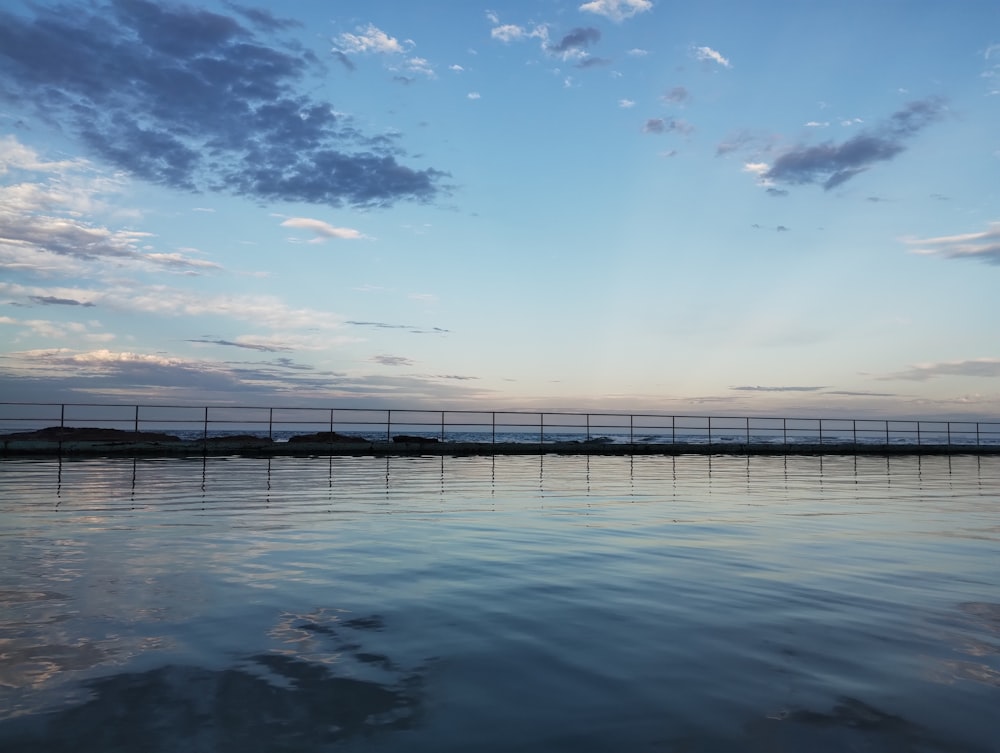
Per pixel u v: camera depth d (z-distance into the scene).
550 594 3.31
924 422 23.69
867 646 2.55
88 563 3.89
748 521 6.02
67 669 2.22
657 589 3.43
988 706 2.01
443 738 1.76
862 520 6.15
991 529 5.63
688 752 1.70
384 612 2.96
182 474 10.50
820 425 22.80
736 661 2.38
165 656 2.36
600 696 2.05
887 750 1.73
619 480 10.68
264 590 3.31
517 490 8.67
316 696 2.03
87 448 15.63
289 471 11.48
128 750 1.67
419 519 5.88
